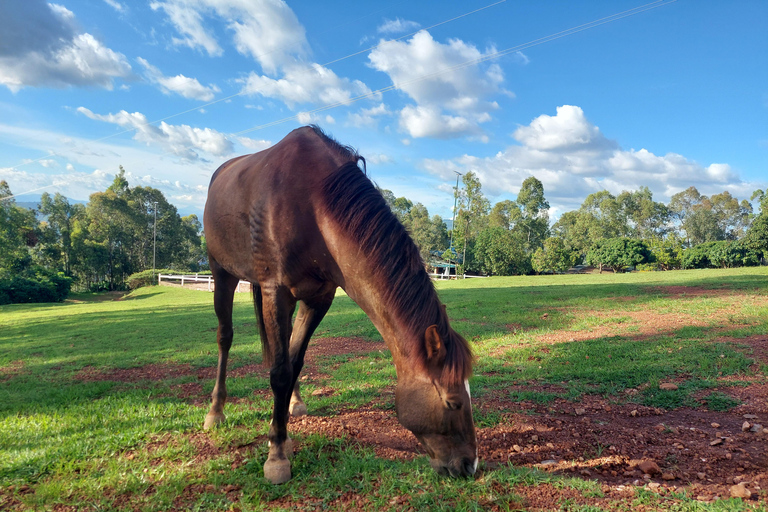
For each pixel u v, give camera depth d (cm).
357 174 279
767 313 744
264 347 361
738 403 365
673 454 286
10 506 242
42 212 5478
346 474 263
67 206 5678
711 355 505
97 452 308
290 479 265
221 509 236
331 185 271
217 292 389
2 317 1973
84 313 1855
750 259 4375
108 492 254
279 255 281
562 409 382
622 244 5219
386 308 243
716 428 325
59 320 1612
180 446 318
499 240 4862
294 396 389
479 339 738
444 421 221
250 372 603
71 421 386
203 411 401
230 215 335
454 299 1354
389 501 234
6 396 519
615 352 561
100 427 370
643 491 232
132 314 1677
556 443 310
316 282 292
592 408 383
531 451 299
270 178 295
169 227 6481
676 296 1109
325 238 270
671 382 430
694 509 212
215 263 391
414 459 279
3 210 4288
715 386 409
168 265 6519
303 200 278
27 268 4353
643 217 7938
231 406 416
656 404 382
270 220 283
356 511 229
